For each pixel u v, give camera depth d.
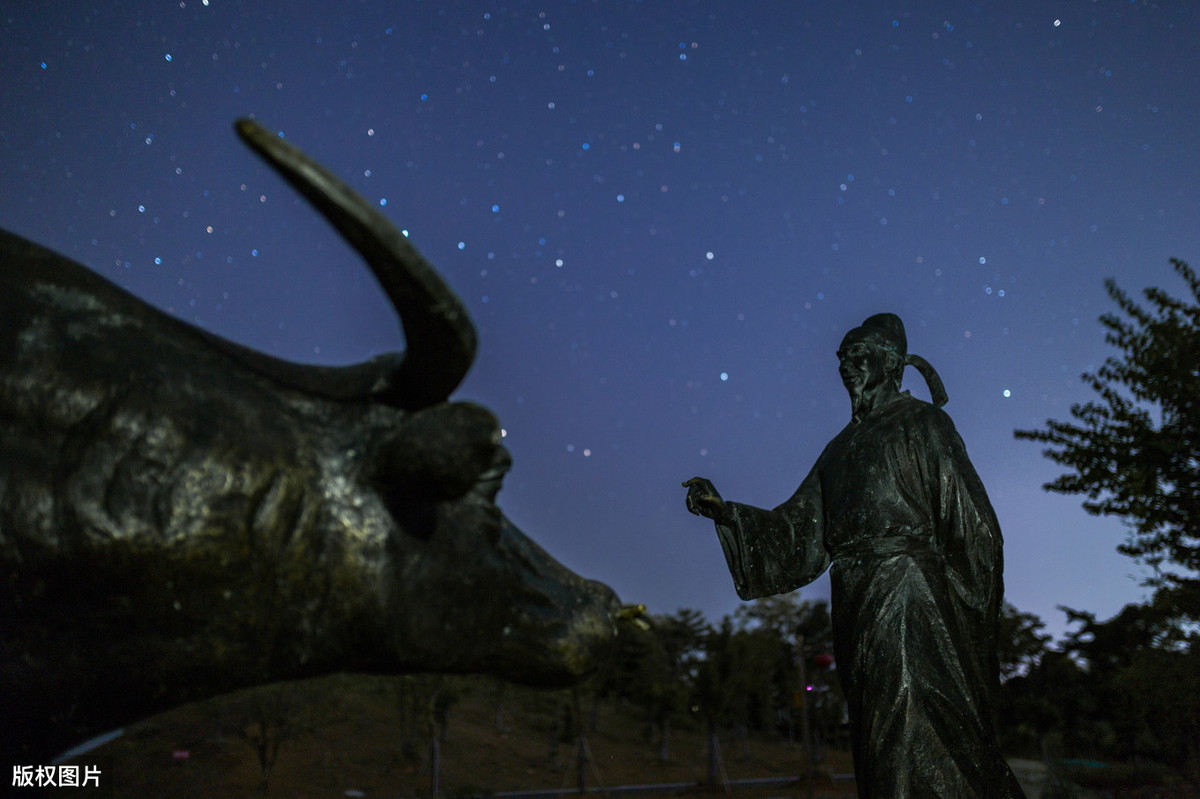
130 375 1.76
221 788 21.12
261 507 1.78
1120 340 11.80
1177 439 11.20
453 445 1.77
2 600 1.71
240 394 1.84
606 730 43.72
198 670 1.80
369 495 1.86
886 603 3.12
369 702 34.22
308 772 24.41
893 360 3.61
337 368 2.02
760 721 42.88
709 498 3.62
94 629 1.75
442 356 1.68
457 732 34.81
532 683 2.07
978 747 2.91
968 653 3.16
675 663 44.16
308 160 1.36
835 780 31.16
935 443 3.28
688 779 32.53
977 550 3.17
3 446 1.69
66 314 1.79
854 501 3.33
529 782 29.55
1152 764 13.29
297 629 1.84
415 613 1.89
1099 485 11.37
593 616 2.10
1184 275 11.79
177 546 1.71
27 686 1.75
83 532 1.67
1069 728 21.03
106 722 1.83
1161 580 11.38
